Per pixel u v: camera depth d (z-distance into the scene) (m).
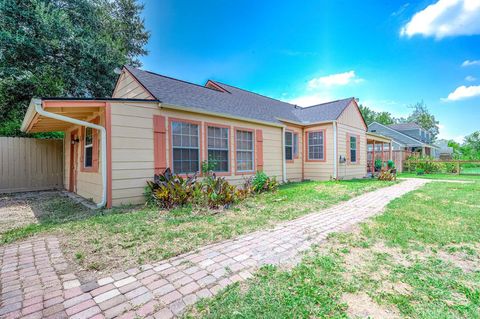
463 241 3.12
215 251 2.87
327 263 2.51
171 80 8.62
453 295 1.96
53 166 9.46
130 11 17.11
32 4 9.81
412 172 16.53
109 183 5.18
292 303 1.85
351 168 12.12
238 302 1.87
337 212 4.81
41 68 10.56
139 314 1.74
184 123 6.64
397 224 3.85
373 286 2.09
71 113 5.77
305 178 11.70
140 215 4.48
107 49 12.30
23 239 3.36
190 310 1.79
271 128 9.62
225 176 7.69
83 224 3.96
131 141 5.53
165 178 5.49
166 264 2.54
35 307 1.83
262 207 5.25
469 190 7.38
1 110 10.35
